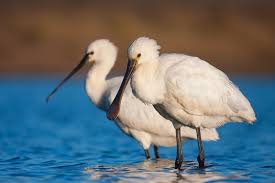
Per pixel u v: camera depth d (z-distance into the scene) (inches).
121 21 2199.8
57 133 871.7
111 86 667.4
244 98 561.0
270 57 2161.7
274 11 2407.7
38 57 2037.4
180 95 539.8
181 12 2327.8
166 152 691.4
